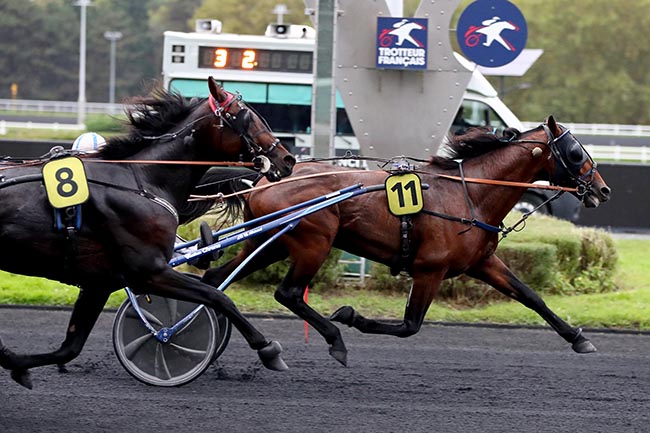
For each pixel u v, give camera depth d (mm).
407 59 13414
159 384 8859
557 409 8539
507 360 10500
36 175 7648
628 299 13852
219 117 8141
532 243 14148
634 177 23375
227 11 66938
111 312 12422
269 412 8172
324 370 9758
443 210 9328
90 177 7766
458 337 11703
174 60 19500
